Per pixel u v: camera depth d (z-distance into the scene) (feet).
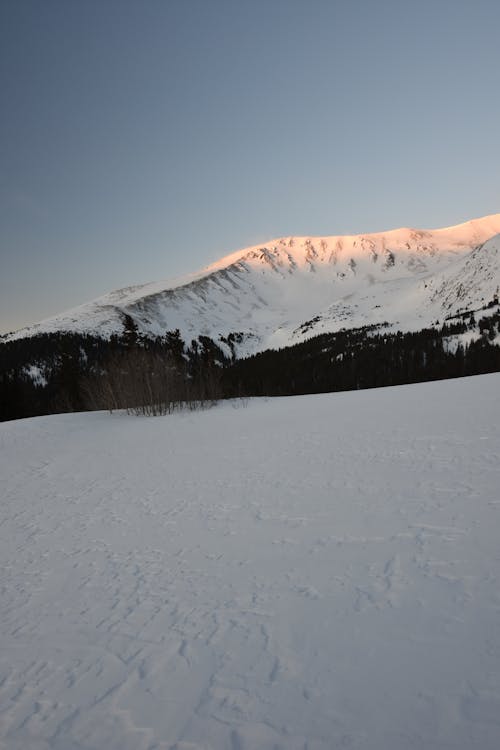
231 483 30.48
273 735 8.66
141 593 16.20
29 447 61.21
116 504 29.40
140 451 50.49
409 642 10.66
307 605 13.28
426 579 13.48
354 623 11.88
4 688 11.75
